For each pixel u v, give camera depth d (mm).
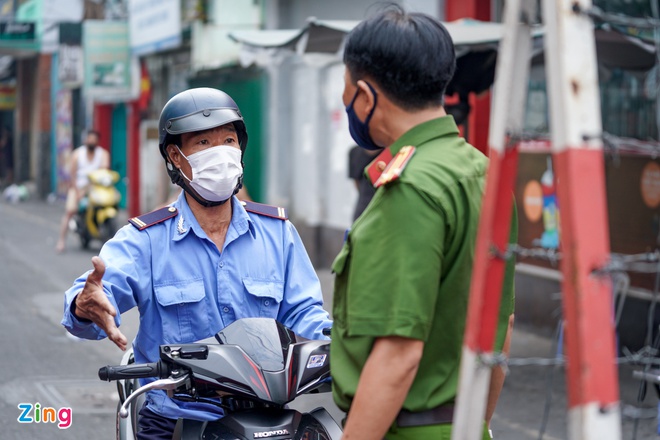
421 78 2863
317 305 4324
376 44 2865
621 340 9375
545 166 10664
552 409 8078
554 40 2184
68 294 3818
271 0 17172
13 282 15195
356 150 10711
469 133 11250
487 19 12273
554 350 9078
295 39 9086
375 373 2736
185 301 4082
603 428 2143
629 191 9641
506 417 7875
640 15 9375
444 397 2896
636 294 9227
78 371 9484
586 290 2145
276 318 4289
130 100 25031
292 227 4410
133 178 25141
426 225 2742
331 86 15477
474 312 2365
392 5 3164
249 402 3619
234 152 4133
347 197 15141
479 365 2379
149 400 4051
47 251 19375
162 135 4141
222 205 4211
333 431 3764
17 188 35438
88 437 7355
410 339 2721
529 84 10836
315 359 3641
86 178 19391
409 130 2908
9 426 7594
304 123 16297
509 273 3104
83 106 32531
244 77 17859
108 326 3562
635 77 9391
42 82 36500
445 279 2842
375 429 2734
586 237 2152
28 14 36000
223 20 18344
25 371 9445
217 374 3486
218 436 3484
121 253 4066
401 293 2713
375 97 2912
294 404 8305
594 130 2182
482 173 2918
